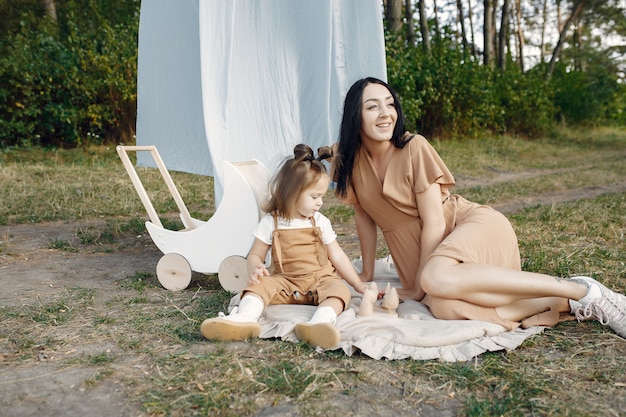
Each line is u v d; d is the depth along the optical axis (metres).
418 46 14.27
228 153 4.00
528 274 2.77
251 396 2.17
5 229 5.46
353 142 3.24
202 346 2.64
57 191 7.05
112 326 2.91
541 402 2.10
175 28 4.29
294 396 2.17
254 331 2.71
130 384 2.27
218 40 3.84
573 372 2.36
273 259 3.12
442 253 2.84
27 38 10.55
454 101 14.05
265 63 4.23
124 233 5.32
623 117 24.69
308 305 3.03
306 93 4.45
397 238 3.36
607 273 3.83
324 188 3.09
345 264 3.19
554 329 2.84
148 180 8.21
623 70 28.69
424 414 2.06
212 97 3.83
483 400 2.13
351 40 4.43
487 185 9.64
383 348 2.55
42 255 4.53
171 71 4.38
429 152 3.17
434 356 2.51
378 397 2.18
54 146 10.17
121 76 10.37
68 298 3.40
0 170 8.09
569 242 4.82
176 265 3.56
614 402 2.11
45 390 2.23
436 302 2.83
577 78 21.27
